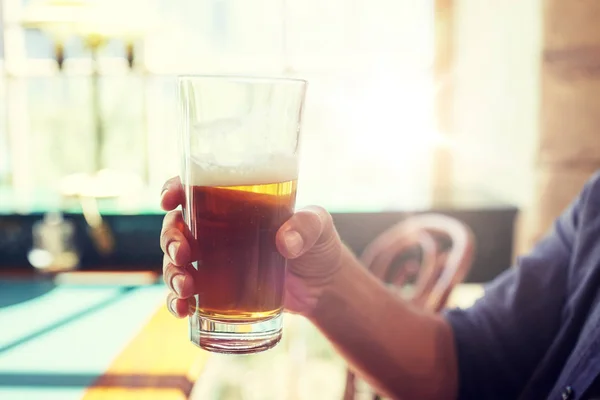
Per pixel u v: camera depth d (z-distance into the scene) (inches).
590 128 79.8
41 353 47.6
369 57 105.5
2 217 89.4
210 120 20.9
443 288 54.3
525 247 86.9
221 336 21.8
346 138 106.7
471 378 34.1
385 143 106.7
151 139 106.4
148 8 89.7
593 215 34.1
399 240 67.8
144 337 50.2
